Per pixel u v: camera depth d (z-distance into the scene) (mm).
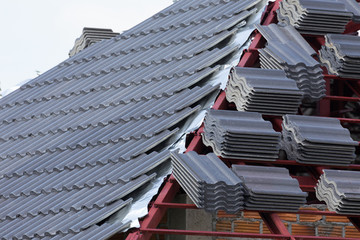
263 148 14031
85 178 14797
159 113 15789
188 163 13492
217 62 17141
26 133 17547
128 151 15031
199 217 15672
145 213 13250
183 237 15383
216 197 12938
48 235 13492
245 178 13383
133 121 16078
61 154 16109
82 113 17359
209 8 19688
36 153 16594
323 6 16938
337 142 14258
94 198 13969
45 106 18453
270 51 16094
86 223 13242
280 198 13305
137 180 14008
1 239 14008
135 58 18734
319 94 15570
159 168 14523
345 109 17844
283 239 12961
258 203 13250
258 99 14773
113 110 16859
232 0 19438
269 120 15625
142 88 17172
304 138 14102
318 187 14102
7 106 19328
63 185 14906
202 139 14734
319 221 17484
